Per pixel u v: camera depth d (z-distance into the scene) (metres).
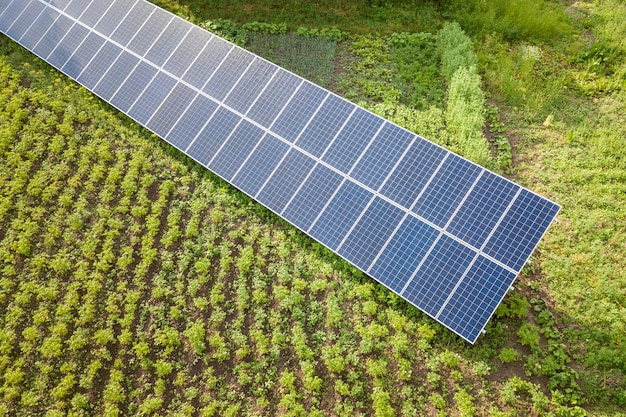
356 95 18.77
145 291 15.76
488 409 13.27
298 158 15.66
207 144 16.75
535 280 14.91
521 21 20.14
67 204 17.39
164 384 14.34
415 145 14.80
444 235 13.73
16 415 14.21
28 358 14.99
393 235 14.14
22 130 18.92
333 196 14.98
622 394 12.97
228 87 17.11
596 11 20.55
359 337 14.55
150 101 17.88
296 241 15.95
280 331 14.75
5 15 21.06
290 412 13.58
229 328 14.99
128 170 17.86
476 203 13.77
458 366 13.85
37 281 16.14
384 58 19.62
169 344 14.82
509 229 13.28
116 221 16.81
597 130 17.36
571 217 15.80
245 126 16.50
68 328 15.35
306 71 19.56
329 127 15.68
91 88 18.83
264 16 21.30
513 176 16.72
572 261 15.05
